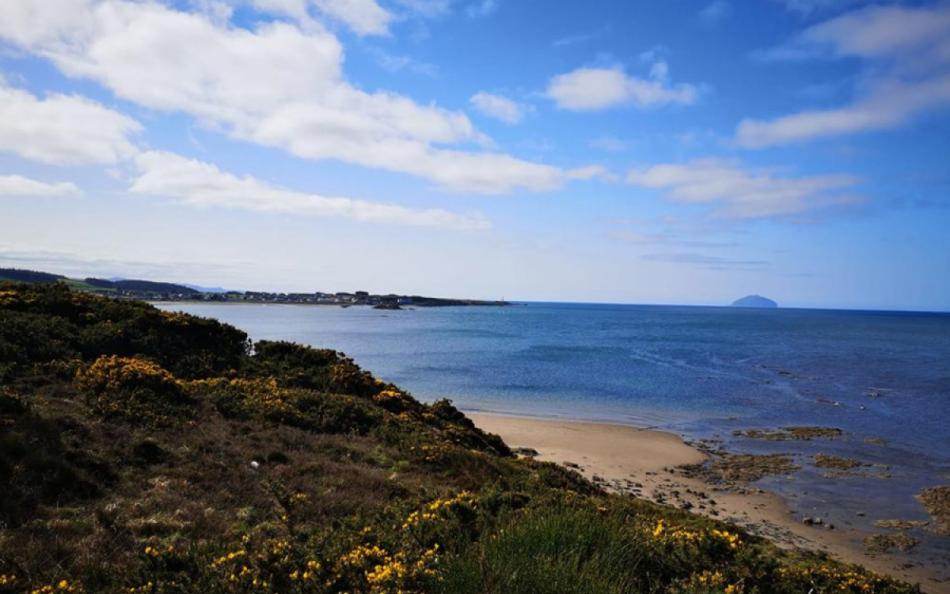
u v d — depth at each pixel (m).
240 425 15.20
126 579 6.86
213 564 6.96
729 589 6.64
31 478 9.48
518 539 6.27
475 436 21.73
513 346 91.25
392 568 6.55
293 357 24.88
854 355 86.38
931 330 172.38
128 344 20.20
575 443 31.58
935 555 18.06
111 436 12.25
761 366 70.88
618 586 5.67
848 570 9.58
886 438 34.53
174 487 10.46
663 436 34.22
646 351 86.94
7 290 21.64
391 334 111.06
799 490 24.55
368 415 18.50
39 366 16.02
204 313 157.88
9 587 6.51
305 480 11.76
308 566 6.87
